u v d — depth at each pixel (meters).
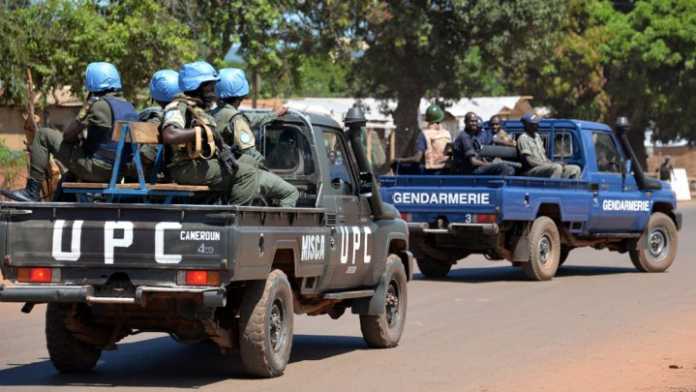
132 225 11.18
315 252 12.72
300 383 12.04
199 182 11.54
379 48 52.84
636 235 26.09
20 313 18.22
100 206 11.25
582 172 24.91
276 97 53.41
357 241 13.85
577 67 70.31
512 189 22.58
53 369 13.03
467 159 23.75
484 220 22.55
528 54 52.44
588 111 72.94
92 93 12.00
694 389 11.74
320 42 43.41
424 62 52.81
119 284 11.36
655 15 70.88
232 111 11.97
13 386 11.84
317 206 13.13
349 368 13.09
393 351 14.48
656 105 73.19
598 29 69.88
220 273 11.02
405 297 15.23
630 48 70.69
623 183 25.80
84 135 11.97
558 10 51.75
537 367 13.17
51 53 29.64
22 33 28.22
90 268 11.33
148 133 11.33
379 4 46.22
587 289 22.16
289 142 13.38
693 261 29.17
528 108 66.00
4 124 33.16
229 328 12.07
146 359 13.83
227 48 38.19
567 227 24.69
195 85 11.62
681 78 72.81
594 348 14.62
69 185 11.57
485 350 14.51
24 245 11.41
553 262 24.02
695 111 74.31
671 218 27.11
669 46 71.31
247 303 11.84
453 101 56.97
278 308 12.27
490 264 28.45
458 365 13.34
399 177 23.33
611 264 28.55
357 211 14.11
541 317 17.83
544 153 24.70
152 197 11.76
